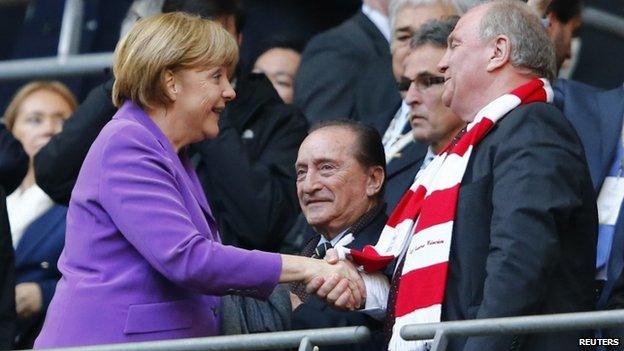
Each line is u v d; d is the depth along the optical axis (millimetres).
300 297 20344
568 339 18641
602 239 21422
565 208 18438
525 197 18375
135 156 18734
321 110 26000
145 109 19156
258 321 19750
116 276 18672
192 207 18984
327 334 17750
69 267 18797
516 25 19438
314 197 20438
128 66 19062
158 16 19297
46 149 23266
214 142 23188
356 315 19750
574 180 18688
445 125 21312
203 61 19125
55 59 29594
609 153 22000
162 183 18703
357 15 26969
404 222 19484
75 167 23156
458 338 18484
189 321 18859
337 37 26719
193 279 18484
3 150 26172
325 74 26312
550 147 18703
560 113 19062
